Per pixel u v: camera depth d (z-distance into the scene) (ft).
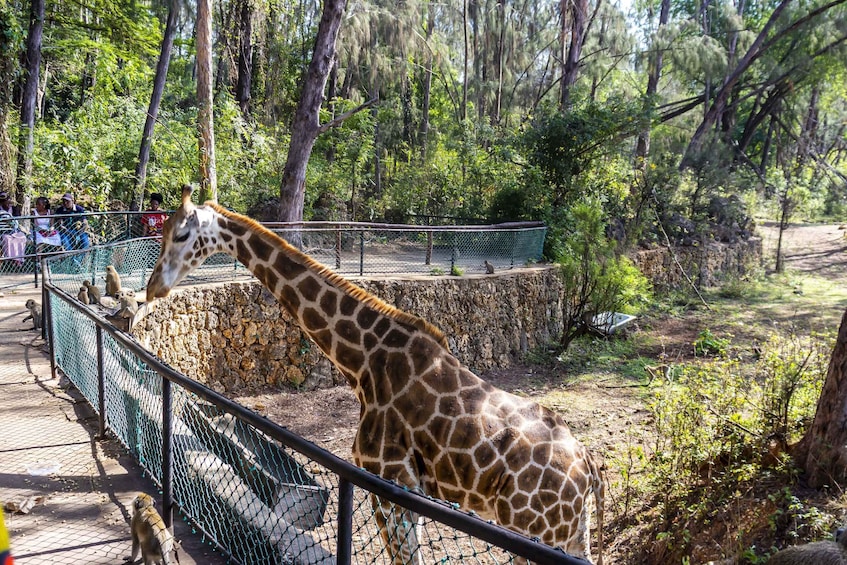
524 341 50.16
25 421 20.30
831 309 64.44
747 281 77.77
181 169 65.72
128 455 17.95
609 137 64.75
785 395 26.55
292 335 41.32
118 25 71.67
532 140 65.10
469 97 118.52
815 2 79.10
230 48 77.87
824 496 22.18
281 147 74.08
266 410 38.06
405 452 13.69
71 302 20.56
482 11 105.60
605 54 96.84
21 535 13.88
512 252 52.95
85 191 57.93
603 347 51.44
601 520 15.76
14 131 51.98
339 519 8.71
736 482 24.21
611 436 33.83
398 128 92.84
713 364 31.78
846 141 125.90
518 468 13.46
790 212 94.73
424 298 44.42
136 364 16.46
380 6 83.05
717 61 80.18
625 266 52.47
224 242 15.37
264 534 12.72
